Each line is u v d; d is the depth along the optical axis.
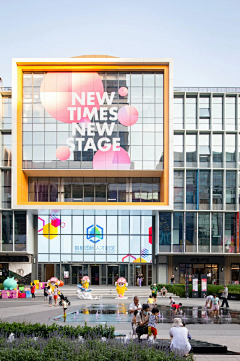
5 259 53.88
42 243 55.28
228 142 53.50
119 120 52.28
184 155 53.09
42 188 54.31
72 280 54.81
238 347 16.73
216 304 28.11
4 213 51.88
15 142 51.41
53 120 52.12
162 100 52.66
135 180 54.75
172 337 13.24
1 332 15.15
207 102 53.97
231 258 54.12
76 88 52.44
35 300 38.69
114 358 11.24
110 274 54.97
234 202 52.72
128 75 52.78
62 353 11.30
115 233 55.50
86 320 24.14
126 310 29.55
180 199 53.12
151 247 55.38
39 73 52.47
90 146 51.94
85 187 54.56
